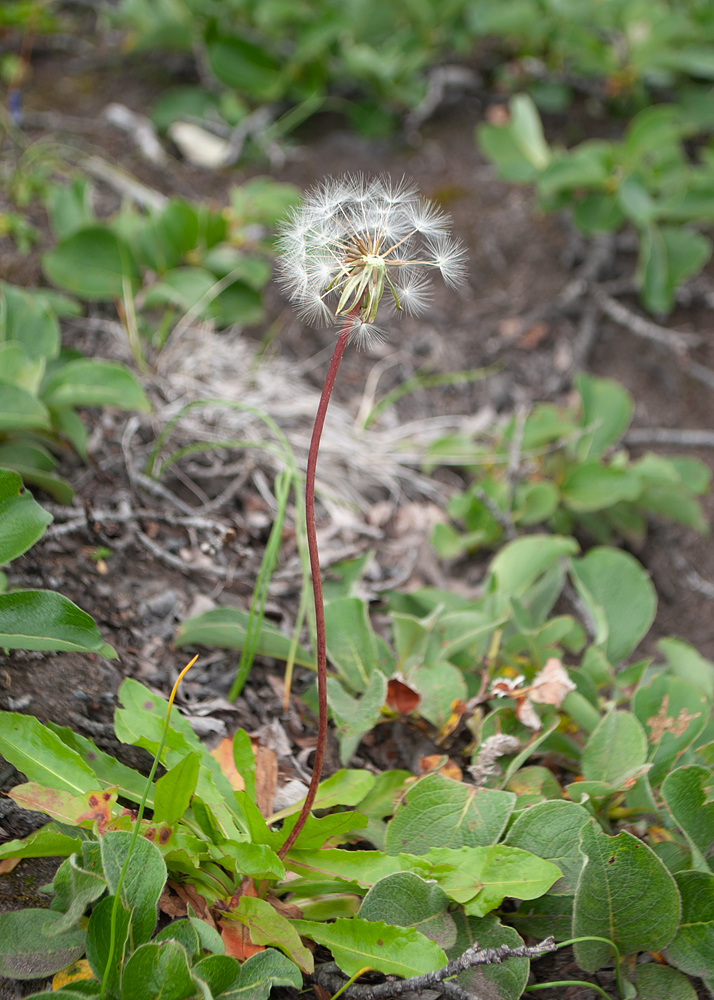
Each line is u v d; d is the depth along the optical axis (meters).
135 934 0.68
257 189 1.06
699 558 0.99
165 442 0.88
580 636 0.82
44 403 0.81
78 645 0.71
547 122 1.42
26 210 1.03
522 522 0.91
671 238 1.12
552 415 0.94
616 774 0.75
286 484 0.79
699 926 0.71
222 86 1.33
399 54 1.34
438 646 0.79
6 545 0.72
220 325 1.01
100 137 1.21
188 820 0.72
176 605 0.81
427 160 1.33
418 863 0.71
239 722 0.78
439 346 1.10
